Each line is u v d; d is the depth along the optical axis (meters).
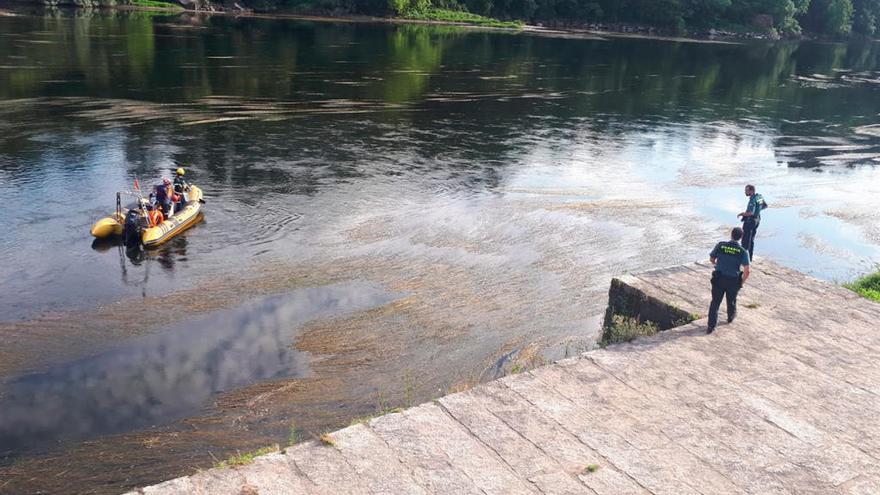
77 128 24.12
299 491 6.63
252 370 10.81
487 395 8.43
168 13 63.38
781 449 7.66
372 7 75.12
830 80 54.03
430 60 47.31
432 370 11.01
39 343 11.34
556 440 7.61
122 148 22.45
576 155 26.11
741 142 30.44
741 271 9.98
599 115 34.06
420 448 7.36
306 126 26.91
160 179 19.89
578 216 19.19
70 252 15.08
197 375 10.62
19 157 20.84
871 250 18.42
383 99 33.06
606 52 61.31
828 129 34.28
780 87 48.19
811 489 7.05
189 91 31.00
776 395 8.71
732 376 9.09
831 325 10.72
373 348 11.62
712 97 41.97
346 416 9.69
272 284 13.93
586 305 13.76
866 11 106.88
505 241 16.98
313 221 17.52
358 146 24.75
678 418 8.12
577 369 9.12
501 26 78.88
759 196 14.88
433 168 22.88
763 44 85.31
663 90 43.12
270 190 19.62
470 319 12.84
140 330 11.93
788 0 92.88
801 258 17.50
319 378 10.65
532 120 31.58
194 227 16.78
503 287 14.34
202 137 24.34
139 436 9.14
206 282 13.91
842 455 7.61
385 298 13.52
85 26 48.47
